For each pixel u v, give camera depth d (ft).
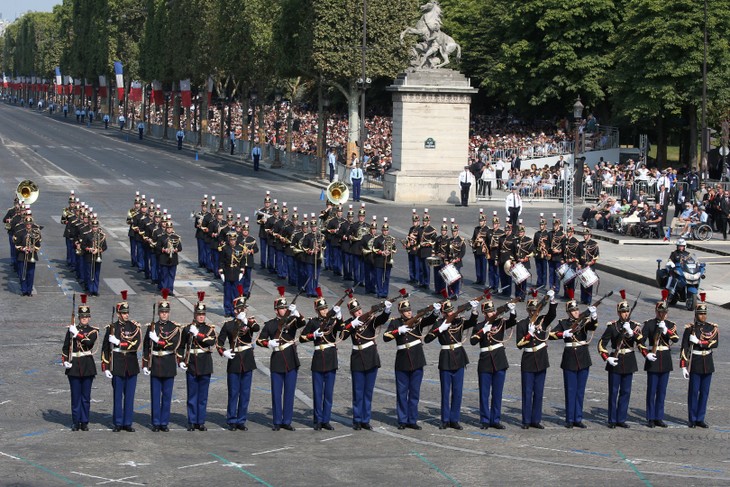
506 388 110.73
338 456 84.43
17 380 108.58
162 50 533.96
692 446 90.17
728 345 133.49
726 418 100.78
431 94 282.36
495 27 435.94
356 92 350.43
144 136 567.59
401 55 341.00
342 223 177.68
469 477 78.74
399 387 93.91
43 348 123.13
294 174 360.07
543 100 388.98
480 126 424.87
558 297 165.78
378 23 339.16
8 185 301.22
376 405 103.09
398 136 287.48
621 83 353.92
